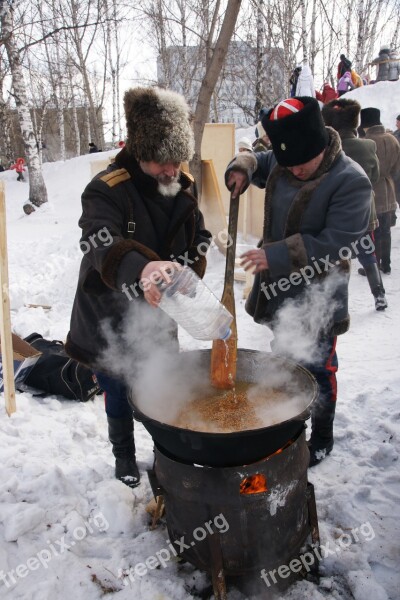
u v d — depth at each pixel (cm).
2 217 279
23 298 515
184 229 219
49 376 329
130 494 232
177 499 179
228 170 224
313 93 806
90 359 218
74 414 309
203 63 1795
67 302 524
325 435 256
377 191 526
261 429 156
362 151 435
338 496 230
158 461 184
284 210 227
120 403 232
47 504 226
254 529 174
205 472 167
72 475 247
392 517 217
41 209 1227
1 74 1220
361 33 1823
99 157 1633
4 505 221
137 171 194
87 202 193
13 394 297
